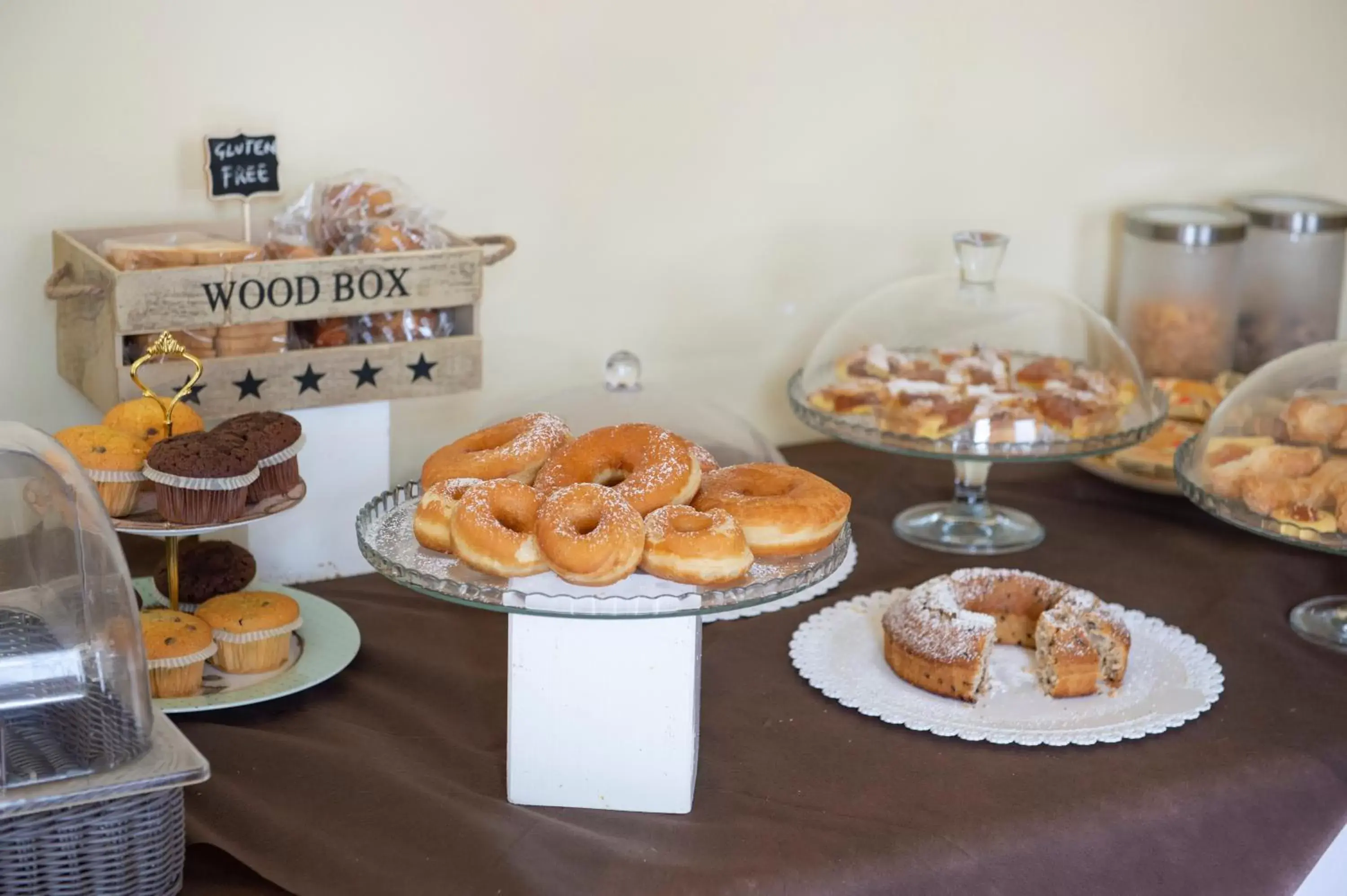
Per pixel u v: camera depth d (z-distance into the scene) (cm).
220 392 142
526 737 111
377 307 147
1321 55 247
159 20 155
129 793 91
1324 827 122
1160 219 215
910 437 162
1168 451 193
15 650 95
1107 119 229
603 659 108
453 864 102
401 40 169
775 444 214
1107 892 112
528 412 163
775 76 196
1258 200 239
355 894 99
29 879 91
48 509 99
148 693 98
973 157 218
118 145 156
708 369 205
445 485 114
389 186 155
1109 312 240
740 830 108
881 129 208
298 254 146
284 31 162
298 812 108
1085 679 130
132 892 95
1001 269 229
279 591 148
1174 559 170
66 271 148
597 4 180
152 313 136
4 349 157
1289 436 154
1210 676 137
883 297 186
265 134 164
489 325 186
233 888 103
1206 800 117
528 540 106
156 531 121
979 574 142
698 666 114
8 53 149
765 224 203
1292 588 163
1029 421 162
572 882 100
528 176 182
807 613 150
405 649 139
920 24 206
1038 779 117
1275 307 234
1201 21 232
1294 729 128
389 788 111
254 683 128
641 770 111
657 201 193
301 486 133
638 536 105
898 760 120
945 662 128
